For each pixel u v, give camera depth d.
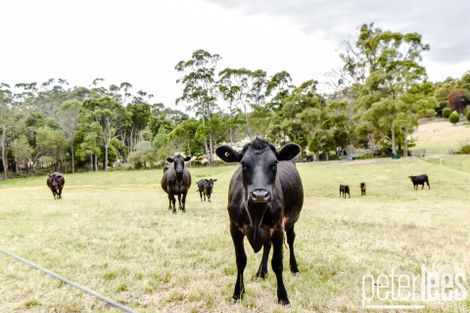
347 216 11.91
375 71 47.66
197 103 69.19
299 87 56.50
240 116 65.81
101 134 69.62
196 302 4.53
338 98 61.34
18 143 60.78
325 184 29.58
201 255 6.55
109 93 93.06
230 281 5.22
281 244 4.36
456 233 8.84
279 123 57.72
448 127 79.19
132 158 67.19
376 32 52.78
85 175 56.56
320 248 7.05
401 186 26.75
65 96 91.94
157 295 4.82
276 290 4.88
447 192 23.42
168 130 79.56
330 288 4.91
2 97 62.59
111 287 5.06
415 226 9.90
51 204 16.38
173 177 12.38
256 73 66.19
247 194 3.90
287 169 5.55
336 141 55.78
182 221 10.37
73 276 5.54
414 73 47.28
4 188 40.25
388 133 49.62
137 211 13.07
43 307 4.50
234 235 4.49
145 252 6.91
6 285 5.24
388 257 6.48
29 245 7.59
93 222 10.56
